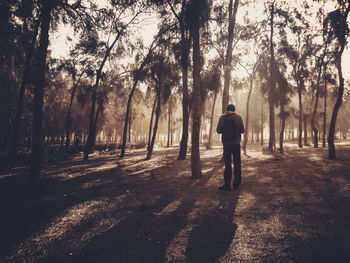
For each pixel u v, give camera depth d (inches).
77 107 1599.4
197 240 129.6
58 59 877.2
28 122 1009.5
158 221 162.4
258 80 1029.2
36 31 542.0
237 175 244.1
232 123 240.4
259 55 923.4
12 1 401.4
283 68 864.9
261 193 224.1
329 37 669.3
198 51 337.4
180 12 547.2
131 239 135.0
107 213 184.5
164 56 773.3
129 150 1409.9
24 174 459.2
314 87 1103.6
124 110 1565.0
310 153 685.3
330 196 200.7
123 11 639.8
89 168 518.6
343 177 278.7
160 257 112.5
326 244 116.4
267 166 415.5
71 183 327.9
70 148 989.8
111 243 130.8
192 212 178.1
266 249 115.3
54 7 349.7
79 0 384.2
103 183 320.2
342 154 599.8
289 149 964.0
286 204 185.6
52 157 781.3
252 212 171.0
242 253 112.7
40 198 242.8
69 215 182.9
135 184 303.3
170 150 1190.9
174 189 261.7
